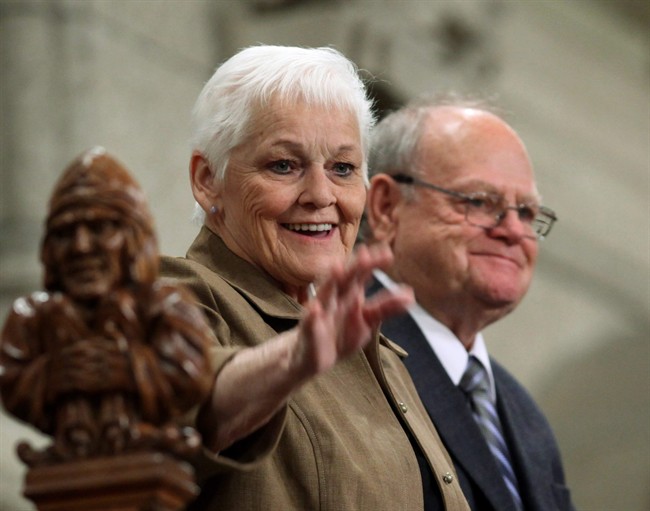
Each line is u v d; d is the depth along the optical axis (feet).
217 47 52.42
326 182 23.43
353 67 24.36
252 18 54.13
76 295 15.61
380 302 16.80
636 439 66.44
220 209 23.85
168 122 49.60
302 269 23.31
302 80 23.53
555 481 32.27
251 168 23.36
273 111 23.32
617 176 71.67
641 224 72.13
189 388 15.61
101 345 15.44
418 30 58.39
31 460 15.01
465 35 61.31
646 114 73.97
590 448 66.13
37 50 46.24
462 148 33.60
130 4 49.19
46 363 15.53
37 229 45.37
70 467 14.74
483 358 32.65
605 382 67.46
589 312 68.64
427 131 34.01
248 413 17.46
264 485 20.33
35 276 44.88
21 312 15.79
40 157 45.88
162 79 49.73
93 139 46.80
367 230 34.04
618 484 65.87
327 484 20.76
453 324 32.81
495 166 33.47
